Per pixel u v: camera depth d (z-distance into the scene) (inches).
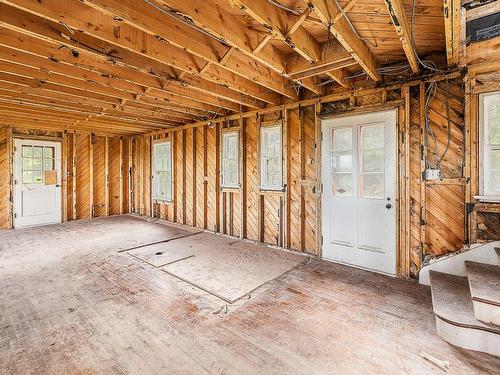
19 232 219.6
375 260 134.0
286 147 169.8
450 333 78.7
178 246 178.4
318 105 152.5
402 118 125.0
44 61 114.7
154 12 84.0
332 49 107.2
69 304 100.0
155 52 103.4
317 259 153.1
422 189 119.8
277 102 172.1
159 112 201.0
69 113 198.5
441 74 113.5
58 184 262.8
